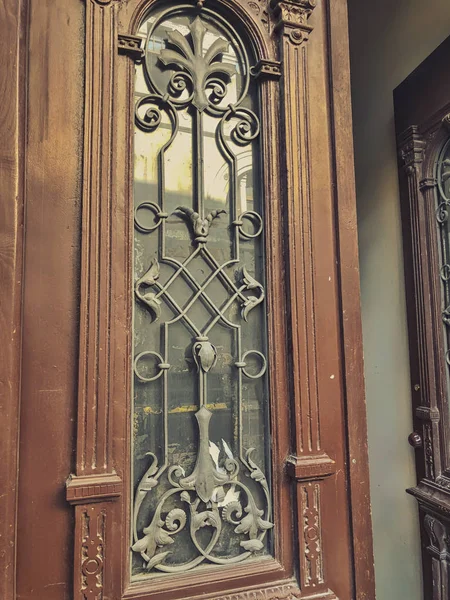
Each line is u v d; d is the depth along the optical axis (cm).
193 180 97
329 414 99
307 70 105
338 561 96
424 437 153
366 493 99
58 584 80
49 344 83
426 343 153
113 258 87
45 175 86
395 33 178
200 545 90
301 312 99
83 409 83
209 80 101
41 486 81
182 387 92
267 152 101
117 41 92
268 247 99
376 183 186
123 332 87
